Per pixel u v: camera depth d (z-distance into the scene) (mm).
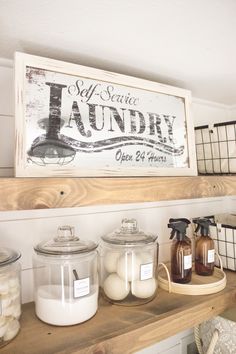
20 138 628
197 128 1100
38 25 611
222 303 818
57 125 684
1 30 629
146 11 565
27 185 537
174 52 761
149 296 777
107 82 777
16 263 646
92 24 610
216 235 1053
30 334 623
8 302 597
